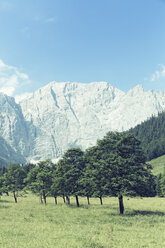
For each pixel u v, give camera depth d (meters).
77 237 21.08
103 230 24.73
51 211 43.53
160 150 178.75
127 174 37.44
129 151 39.88
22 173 79.12
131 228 26.16
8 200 75.12
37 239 20.20
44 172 68.06
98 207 50.94
